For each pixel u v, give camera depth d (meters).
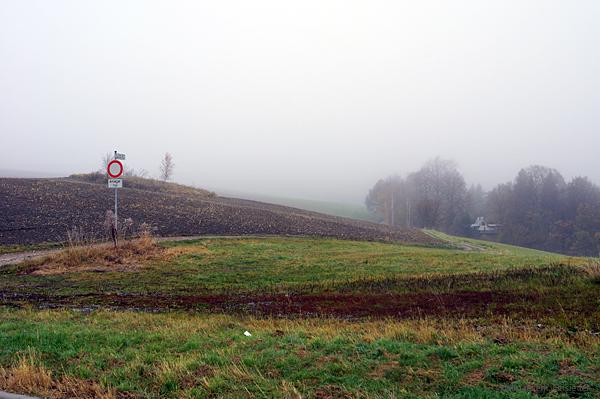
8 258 18.56
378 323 9.32
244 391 5.53
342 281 14.68
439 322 9.39
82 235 22.59
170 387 5.77
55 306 11.40
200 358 6.75
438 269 16.67
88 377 6.13
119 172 20.55
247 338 7.89
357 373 6.07
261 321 9.67
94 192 40.31
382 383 5.71
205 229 30.30
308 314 10.55
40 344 7.41
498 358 6.63
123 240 22.52
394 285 13.74
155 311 10.95
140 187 53.59
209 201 48.09
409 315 10.17
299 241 28.19
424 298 11.87
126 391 5.69
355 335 8.09
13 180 42.62
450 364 6.39
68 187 41.69
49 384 5.84
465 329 8.53
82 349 7.27
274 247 23.88
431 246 36.38
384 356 6.74
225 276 15.84
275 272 16.66
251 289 13.72
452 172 92.75
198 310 11.09
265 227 34.53
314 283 14.51
